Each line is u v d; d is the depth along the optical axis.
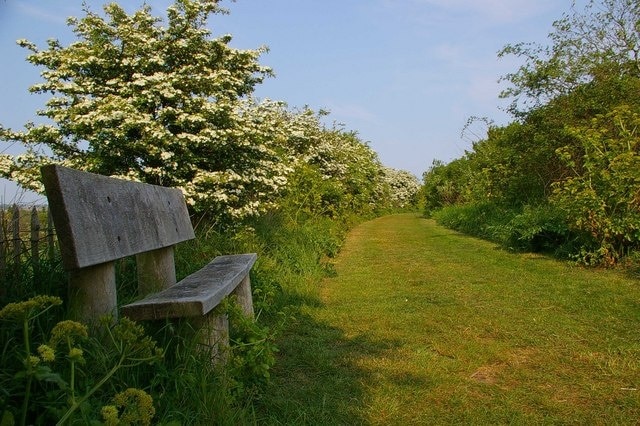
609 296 5.27
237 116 8.02
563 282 6.15
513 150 11.73
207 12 8.51
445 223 18.14
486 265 7.79
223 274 3.47
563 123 9.63
